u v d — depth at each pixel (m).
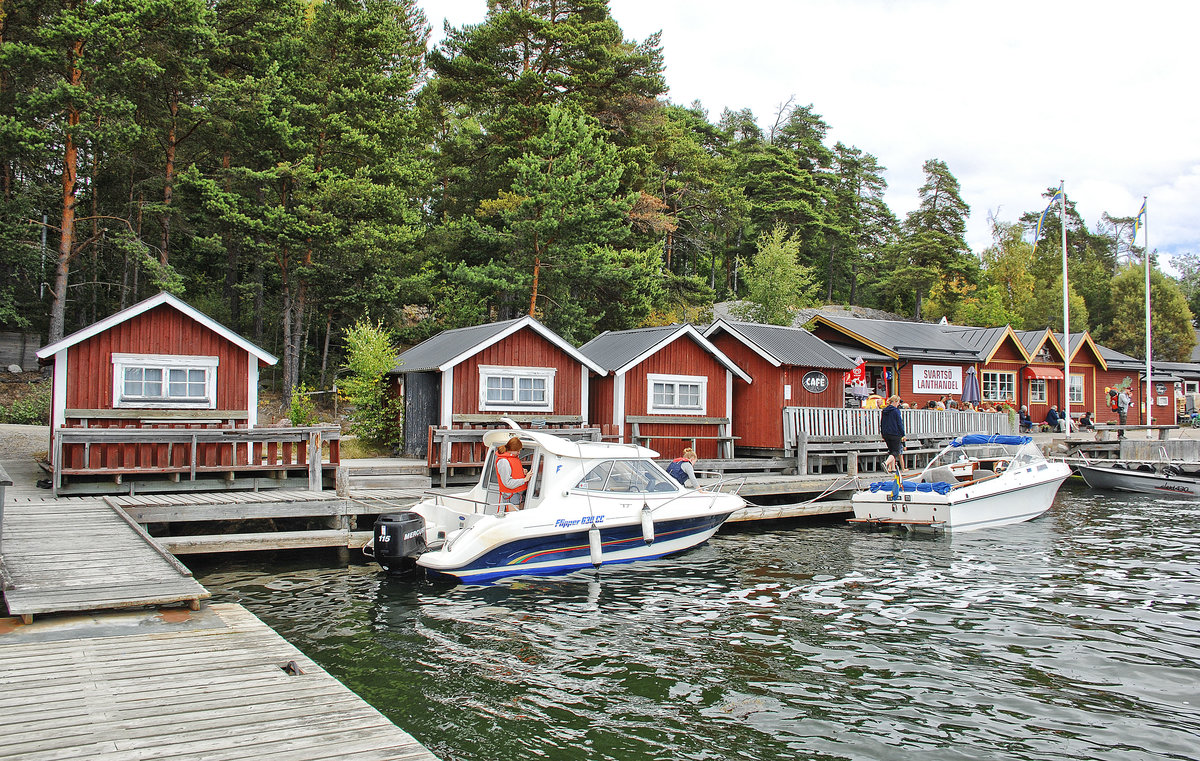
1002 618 10.80
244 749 5.14
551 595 11.75
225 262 36.59
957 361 32.84
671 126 43.31
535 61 35.03
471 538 12.14
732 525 18.17
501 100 35.06
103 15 24.97
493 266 30.97
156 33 26.08
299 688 6.28
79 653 6.96
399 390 22.39
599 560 13.27
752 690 8.16
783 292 36.78
